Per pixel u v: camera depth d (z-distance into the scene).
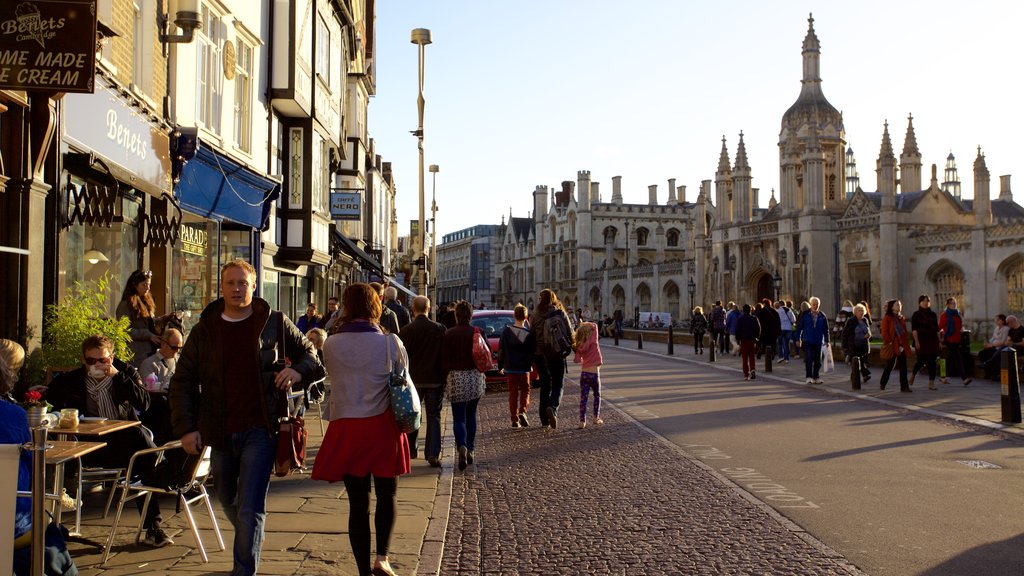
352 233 34.00
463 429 10.02
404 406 5.64
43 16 7.71
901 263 45.69
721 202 59.94
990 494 8.29
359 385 5.66
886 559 6.15
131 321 9.64
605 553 6.42
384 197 52.94
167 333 8.61
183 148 12.81
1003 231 40.03
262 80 18.47
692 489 8.62
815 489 8.56
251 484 5.16
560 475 9.52
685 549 6.48
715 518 7.43
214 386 5.23
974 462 9.97
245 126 17.42
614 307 80.06
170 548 6.49
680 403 16.25
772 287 54.78
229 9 15.65
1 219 8.51
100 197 10.10
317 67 21.58
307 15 20.50
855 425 13.09
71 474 6.95
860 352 19.25
